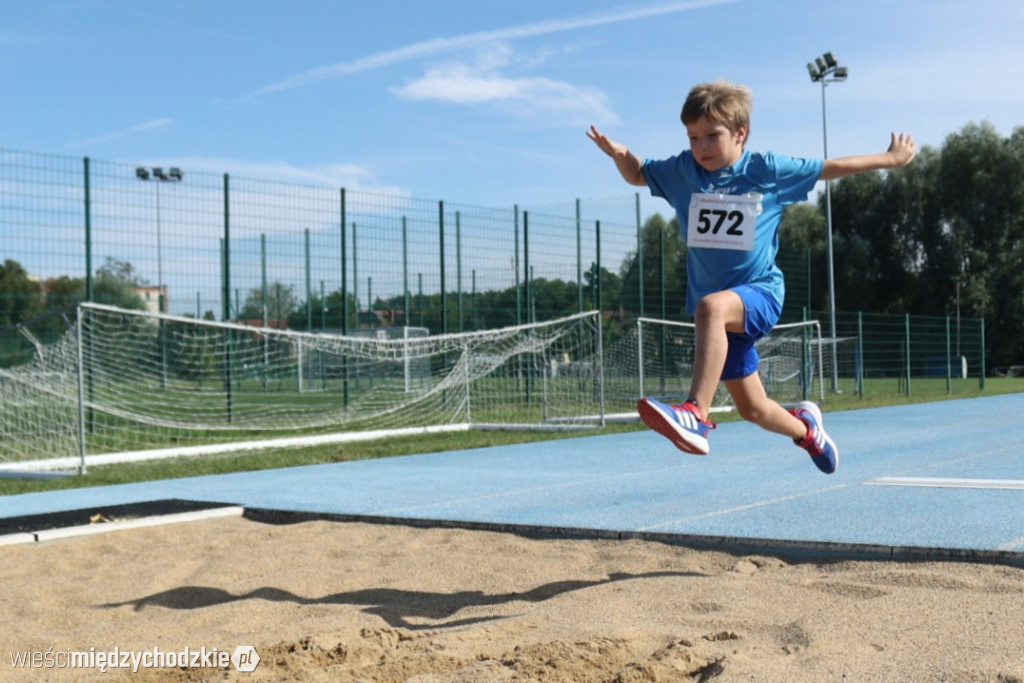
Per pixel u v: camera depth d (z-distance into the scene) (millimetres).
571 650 3059
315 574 4715
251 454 11602
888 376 26234
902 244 41906
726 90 3545
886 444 11539
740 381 3770
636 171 3918
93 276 12656
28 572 5020
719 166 3607
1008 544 4703
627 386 20688
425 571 4754
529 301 19578
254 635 3570
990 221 40469
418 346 16078
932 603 3594
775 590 3939
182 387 14422
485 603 4094
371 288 19734
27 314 13180
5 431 11836
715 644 3152
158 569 4926
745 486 7645
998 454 10148
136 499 7703
